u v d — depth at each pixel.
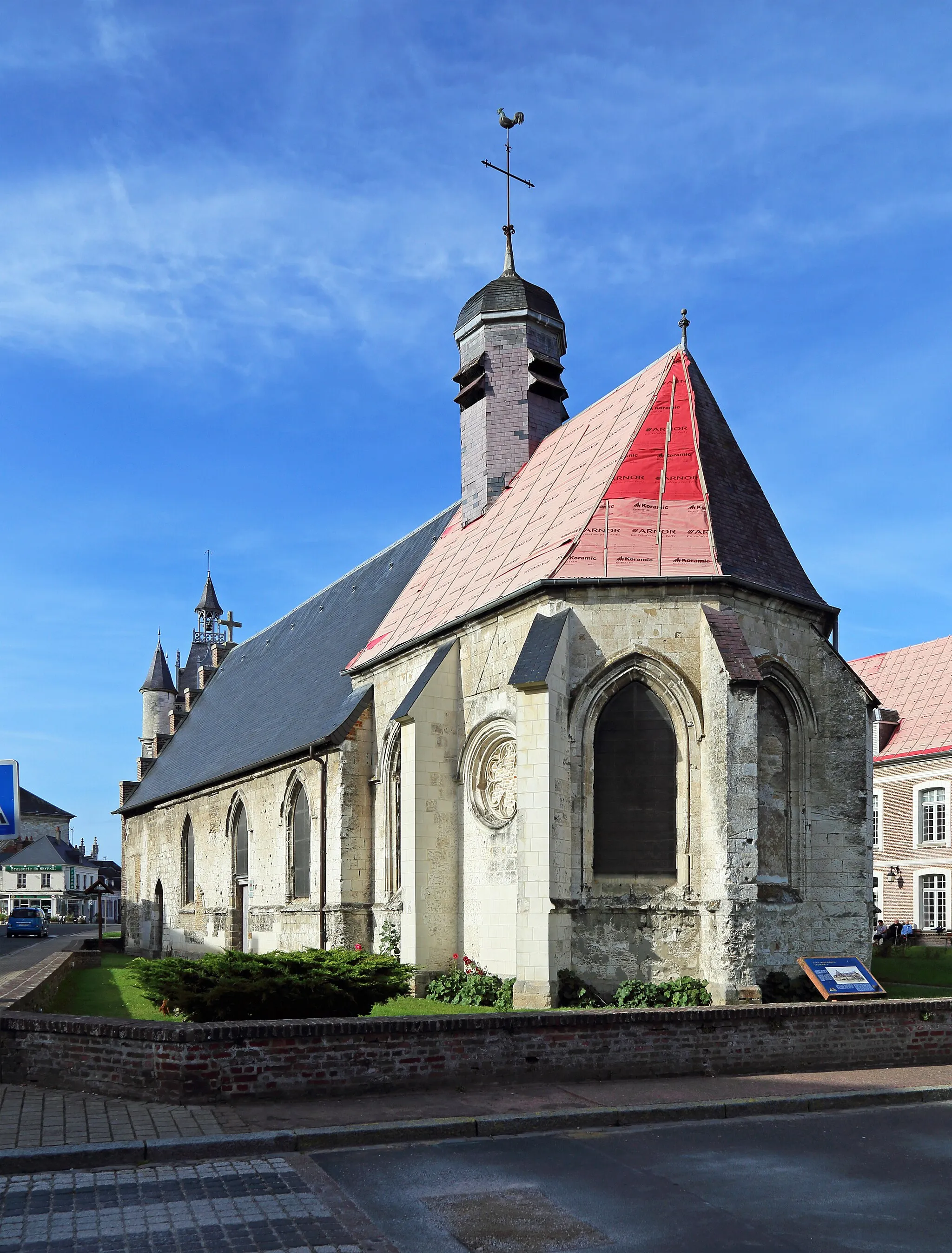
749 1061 13.14
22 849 117.25
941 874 43.34
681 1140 9.93
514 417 26.91
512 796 20.00
